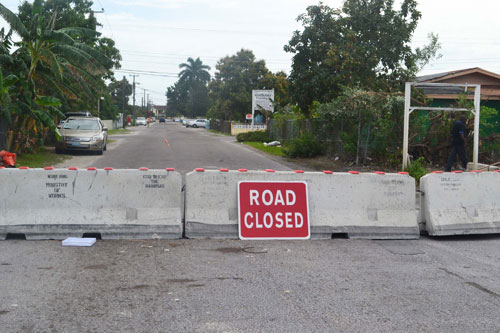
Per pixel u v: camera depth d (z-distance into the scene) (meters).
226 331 4.35
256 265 6.45
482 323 4.66
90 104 33.41
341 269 6.36
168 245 7.36
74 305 4.88
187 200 7.92
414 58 22.66
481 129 19.42
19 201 7.53
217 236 7.83
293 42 23.52
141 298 5.12
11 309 4.74
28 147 19.70
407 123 15.67
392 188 8.47
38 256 6.59
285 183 8.12
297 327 4.46
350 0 23.02
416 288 5.66
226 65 59.25
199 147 28.97
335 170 17.75
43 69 19.16
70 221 7.54
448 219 8.51
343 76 22.02
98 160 19.78
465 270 6.46
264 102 43.91
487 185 8.90
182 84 111.94
